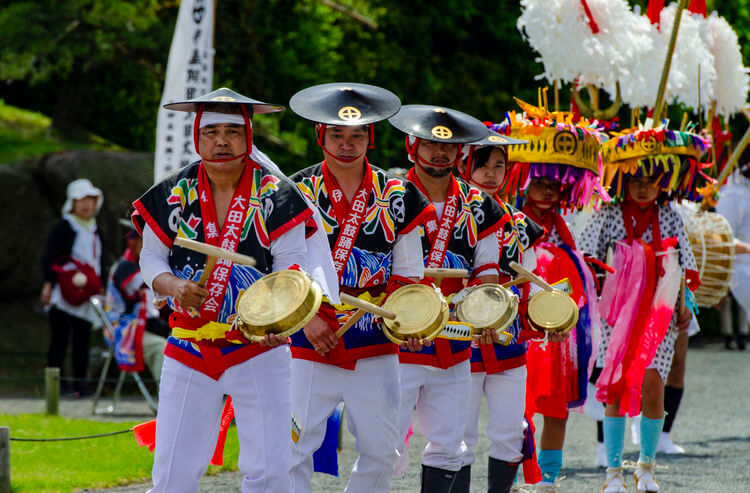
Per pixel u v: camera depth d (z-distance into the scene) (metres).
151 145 44.28
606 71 17.34
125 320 24.58
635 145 15.84
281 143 37.22
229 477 16.69
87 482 15.77
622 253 15.92
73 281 27.66
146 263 9.92
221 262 9.82
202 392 9.91
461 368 12.21
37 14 33.03
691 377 32.69
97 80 41.38
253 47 35.69
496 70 45.94
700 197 17.41
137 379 24.75
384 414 11.34
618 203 16.31
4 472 13.95
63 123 39.00
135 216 10.06
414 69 42.66
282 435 10.01
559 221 15.05
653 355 15.22
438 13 44.03
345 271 11.16
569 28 17.16
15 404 26.02
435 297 11.13
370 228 11.23
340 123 10.81
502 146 13.45
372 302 11.34
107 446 19.00
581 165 14.60
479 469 17.66
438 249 12.29
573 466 18.30
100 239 31.02
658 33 18.12
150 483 16.11
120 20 33.00
